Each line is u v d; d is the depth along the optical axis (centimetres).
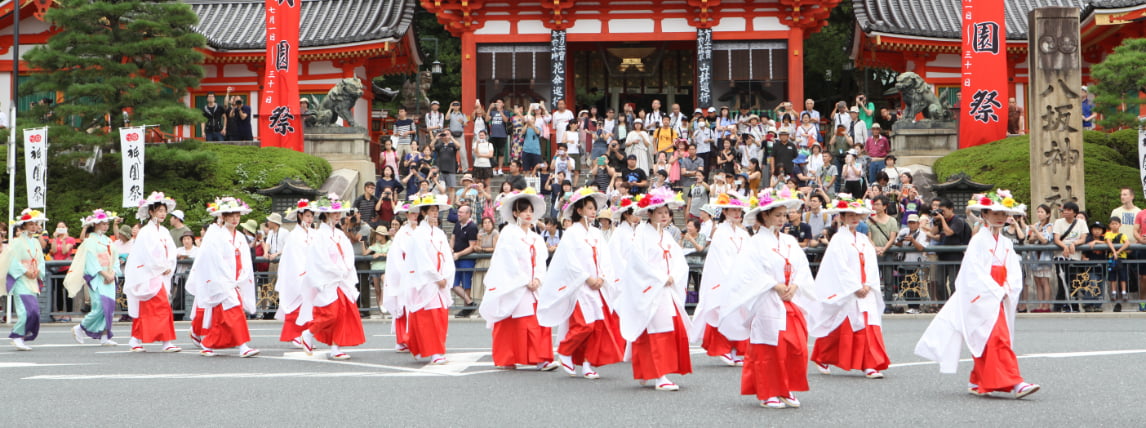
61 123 2628
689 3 3212
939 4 3475
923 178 2475
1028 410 821
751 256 852
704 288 1003
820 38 4331
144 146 2397
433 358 1185
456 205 2159
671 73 3725
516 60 3281
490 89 3284
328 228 1248
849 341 1036
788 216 1792
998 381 873
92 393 948
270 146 2714
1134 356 1128
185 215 2416
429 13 4653
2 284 1406
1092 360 1102
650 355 965
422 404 873
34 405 880
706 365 1155
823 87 4591
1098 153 2456
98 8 2523
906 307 1758
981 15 2572
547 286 1062
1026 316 1691
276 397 916
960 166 2427
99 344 1479
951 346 910
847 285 1031
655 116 2789
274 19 2733
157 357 1272
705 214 1816
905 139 2669
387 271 1296
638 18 3266
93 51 2558
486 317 1117
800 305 865
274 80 2734
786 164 2447
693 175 2409
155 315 1344
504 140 2836
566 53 3484
